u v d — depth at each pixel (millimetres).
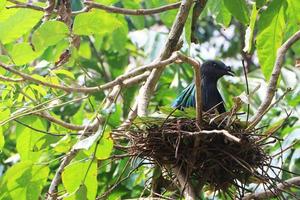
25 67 11383
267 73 12023
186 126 10164
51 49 12234
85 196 10180
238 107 10133
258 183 10672
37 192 11008
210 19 21625
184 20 11258
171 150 10273
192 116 10219
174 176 10914
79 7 15719
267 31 11891
